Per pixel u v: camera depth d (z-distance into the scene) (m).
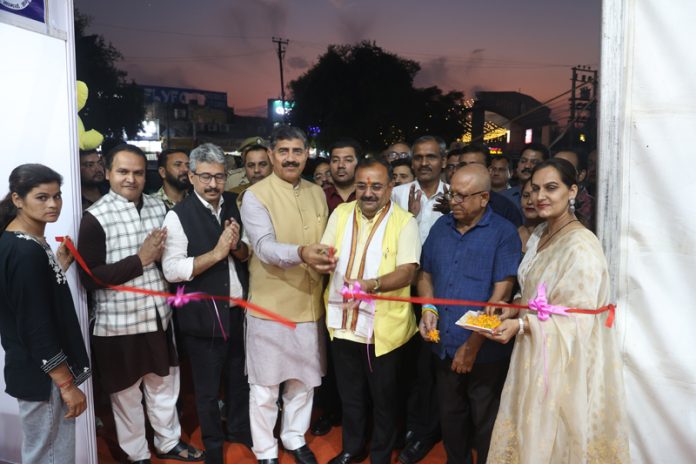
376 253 2.64
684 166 2.08
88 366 2.29
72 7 2.53
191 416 3.66
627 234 2.21
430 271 2.70
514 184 6.22
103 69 18.23
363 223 2.71
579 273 2.07
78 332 2.25
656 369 2.20
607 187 2.20
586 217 4.23
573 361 2.09
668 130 2.10
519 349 2.25
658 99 2.10
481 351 2.47
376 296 2.47
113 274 2.58
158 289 2.81
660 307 2.17
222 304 2.80
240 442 3.25
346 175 3.71
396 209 2.70
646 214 2.16
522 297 2.31
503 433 2.27
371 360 2.71
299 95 21.14
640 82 2.12
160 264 2.86
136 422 2.87
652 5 2.07
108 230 2.67
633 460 2.27
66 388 2.11
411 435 3.12
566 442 2.15
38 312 2.02
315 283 2.84
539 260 2.25
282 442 3.05
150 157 18.69
